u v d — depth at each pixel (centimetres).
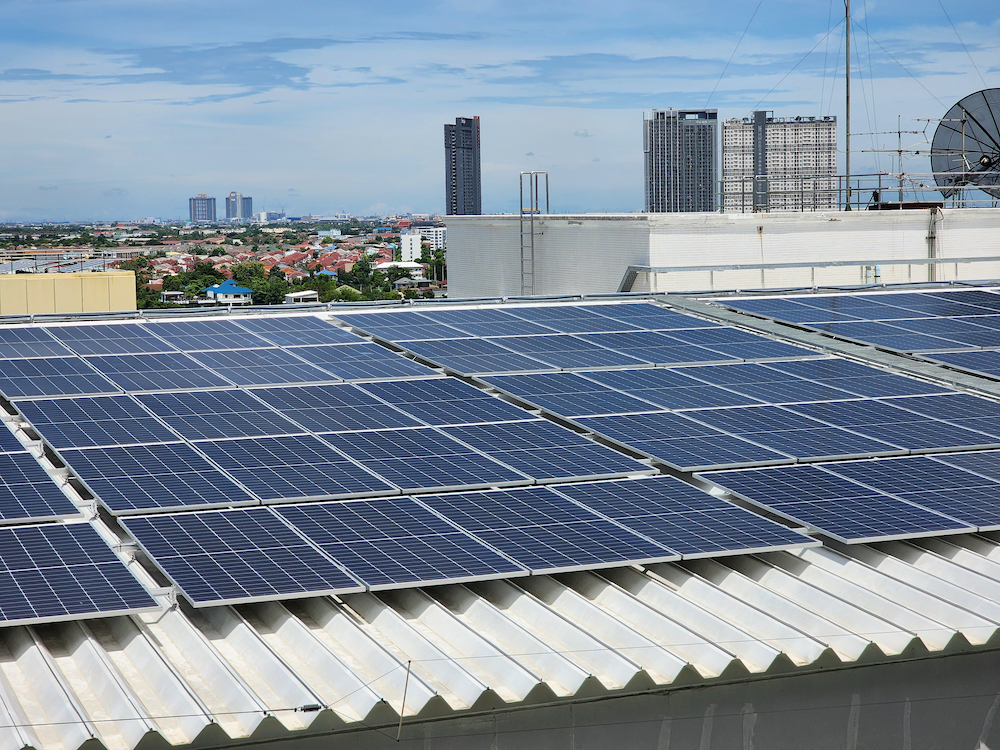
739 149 18775
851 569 1848
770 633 1647
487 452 2250
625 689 1487
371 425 2412
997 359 3148
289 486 2009
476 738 1438
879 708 1608
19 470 2062
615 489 2081
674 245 4703
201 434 2302
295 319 3506
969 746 1664
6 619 1492
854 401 2716
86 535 1792
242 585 1623
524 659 1555
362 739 1394
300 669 1520
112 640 1586
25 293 4044
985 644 1633
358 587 1631
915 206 5494
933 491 2097
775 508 1997
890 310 3822
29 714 1365
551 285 5222
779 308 3822
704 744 1534
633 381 2850
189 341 3144
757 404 2666
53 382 2658
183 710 1370
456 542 1803
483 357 3050
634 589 1789
